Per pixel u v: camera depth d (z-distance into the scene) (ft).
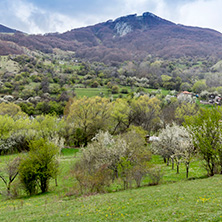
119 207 53.52
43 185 100.89
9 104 321.32
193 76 563.48
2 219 60.03
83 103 221.46
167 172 112.27
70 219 50.47
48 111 346.54
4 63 593.42
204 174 97.30
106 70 612.29
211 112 90.17
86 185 84.23
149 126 250.16
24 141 195.21
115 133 251.19
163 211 43.86
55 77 515.09
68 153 187.32
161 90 433.48
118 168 100.58
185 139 112.16
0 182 114.11
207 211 39.17
